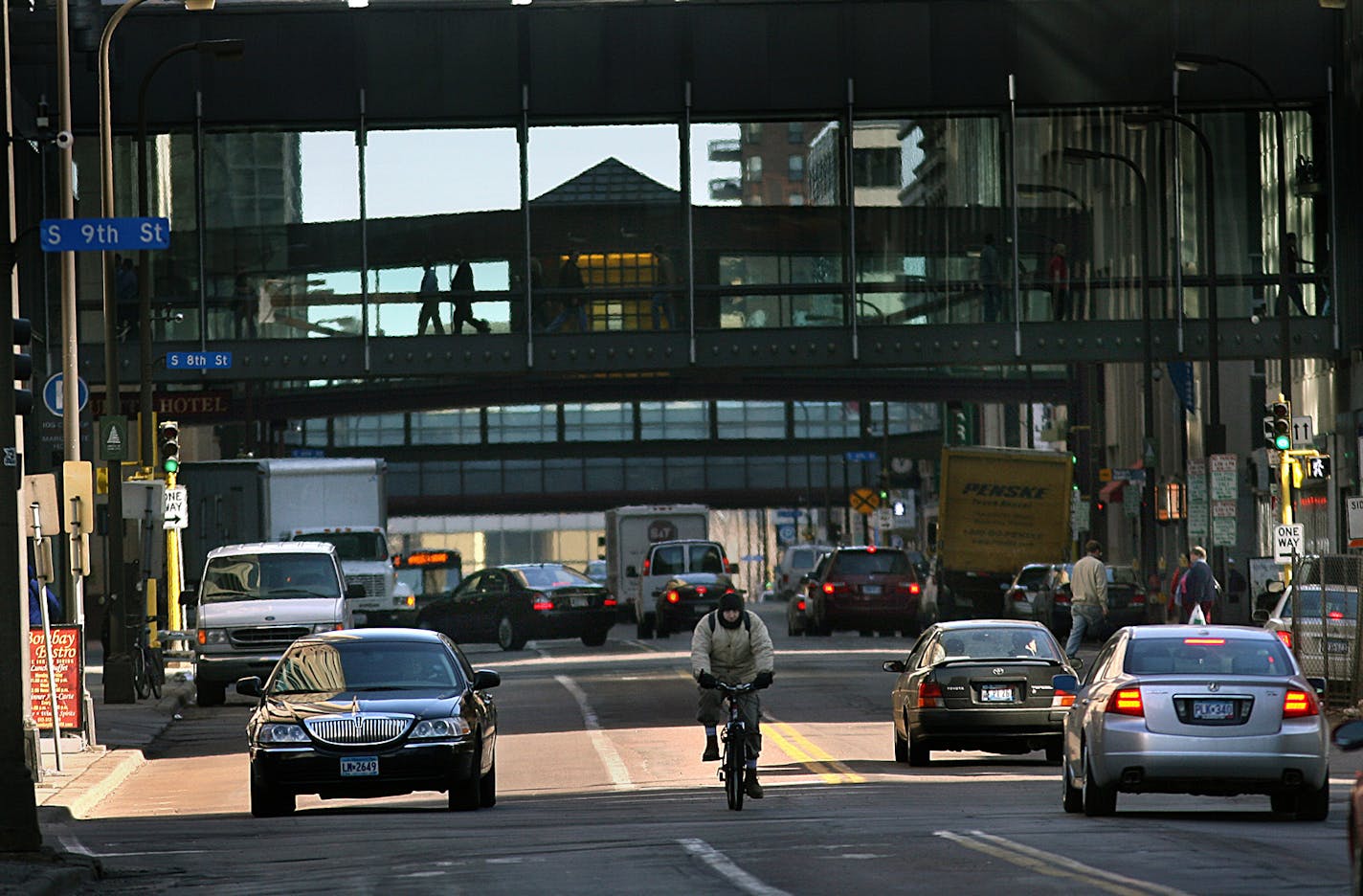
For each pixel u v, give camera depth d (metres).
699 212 169.88
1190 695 58.69
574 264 169.75
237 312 169.88
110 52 154.50
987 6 170.12
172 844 58.38
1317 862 46.44
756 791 66.50
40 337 171.00
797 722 103.12
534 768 84.06
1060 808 64.00
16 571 55.06
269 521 168.25
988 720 79.56
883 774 78.69
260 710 67.62
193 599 160.75
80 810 71.25
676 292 169.75
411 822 63.47
